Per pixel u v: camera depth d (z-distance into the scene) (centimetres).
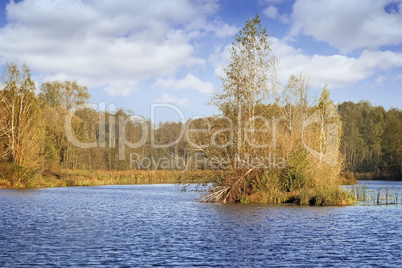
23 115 6150
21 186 5981
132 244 2048
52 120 8512
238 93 3922
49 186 6359
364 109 14575
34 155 6291
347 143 12388
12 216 3022
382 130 12275
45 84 9550
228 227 2539
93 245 2022
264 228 2503
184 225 2623
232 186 3900
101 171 8281
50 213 3222
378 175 9600
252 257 1798
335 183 4412
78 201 4181
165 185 7094
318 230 2434
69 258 1766
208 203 3912
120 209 3506
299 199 3800
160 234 2316
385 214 3103
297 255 1841
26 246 1994
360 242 2106
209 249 1945
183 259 1758
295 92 4969
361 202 3988
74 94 9706
